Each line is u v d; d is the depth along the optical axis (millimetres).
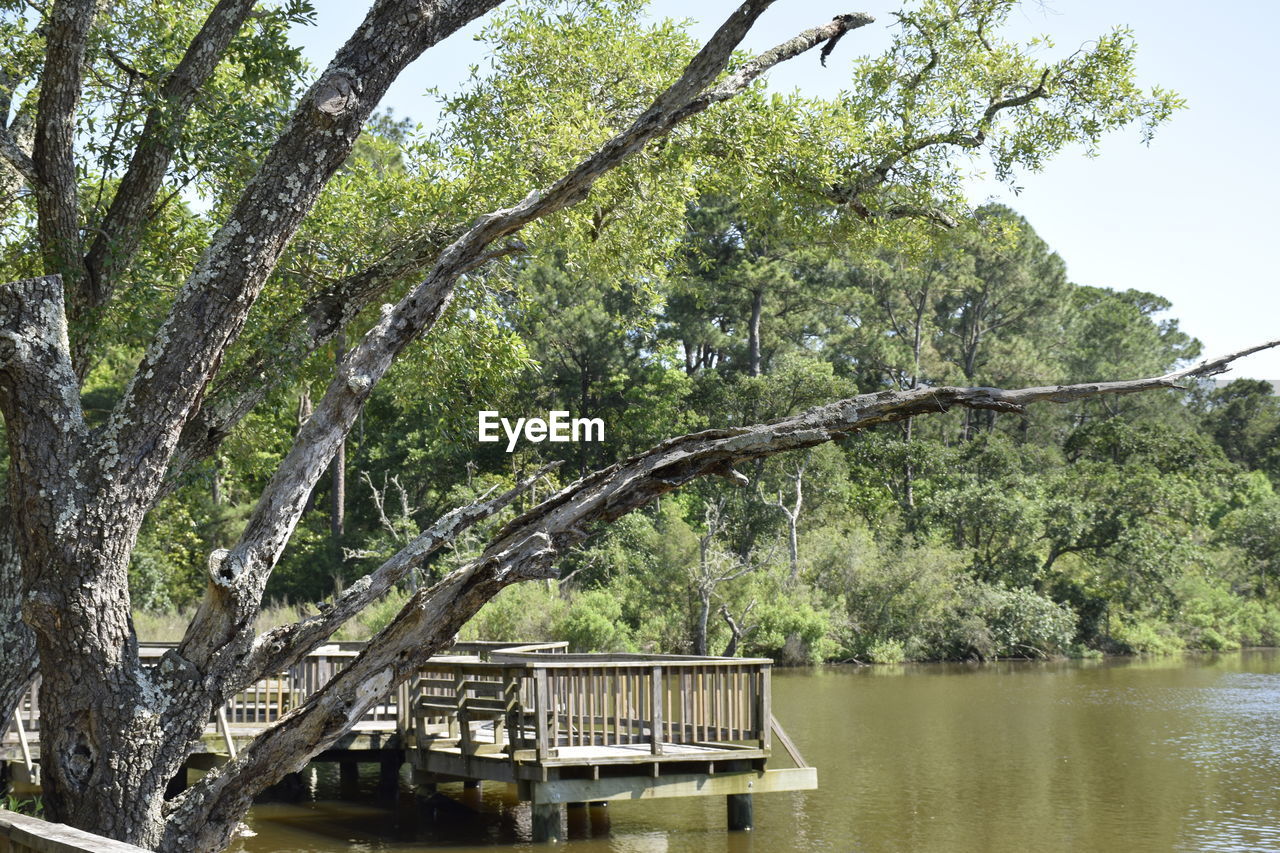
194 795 5238
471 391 12070
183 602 33562
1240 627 50844
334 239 10789
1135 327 73875
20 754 11586
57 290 5180
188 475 6848
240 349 8242
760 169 12875
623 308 44688
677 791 11078
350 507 44375
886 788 14336
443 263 5594
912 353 55438
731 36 5742
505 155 11500
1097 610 45469
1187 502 48688
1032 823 12195
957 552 43375
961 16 14234
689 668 11906
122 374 24484
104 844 3732
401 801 13297
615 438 44562
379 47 5539
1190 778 15141
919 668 36500
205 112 8672
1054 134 14406
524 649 15250
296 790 13859
